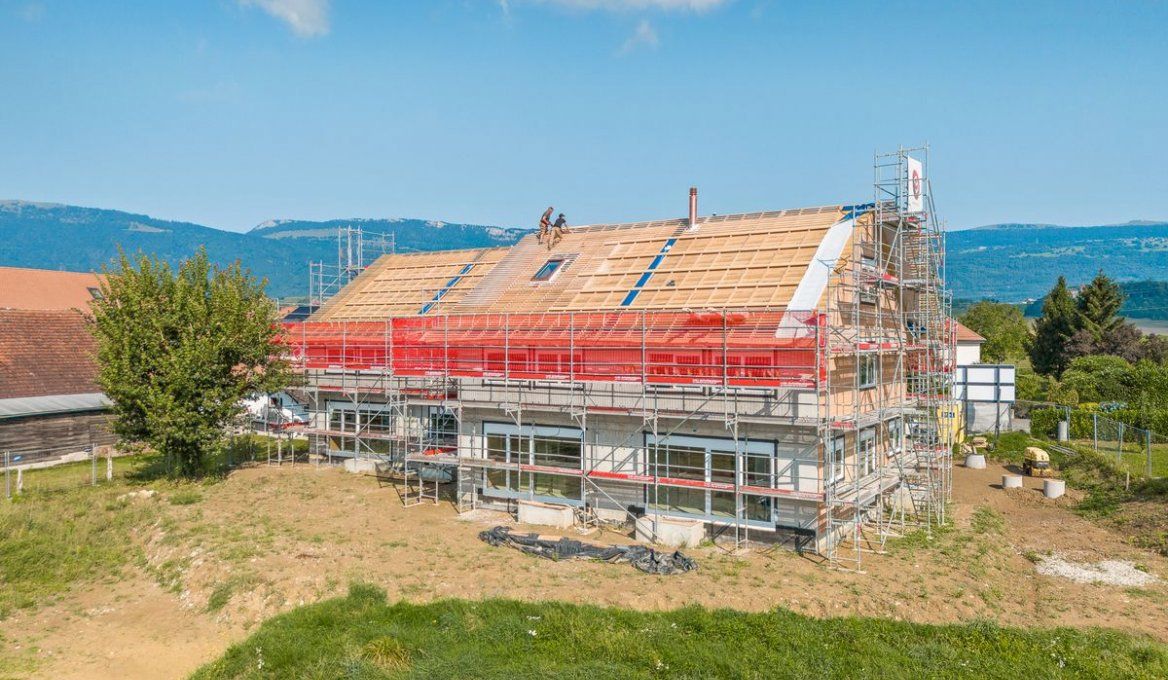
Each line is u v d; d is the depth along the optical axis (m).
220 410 32.28
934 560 23.20
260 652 17.38
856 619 18.48
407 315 38.09
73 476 35.06
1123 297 77.06
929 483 28.09
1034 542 25.58
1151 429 41.84
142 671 17.36
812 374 23.47
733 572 21.78
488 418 29.25
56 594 21.72
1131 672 15.80
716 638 17.58
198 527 26.20
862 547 24.55
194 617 20.11
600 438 27.08
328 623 18.73
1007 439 42.59
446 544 24.59
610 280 32.59
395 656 16.83
